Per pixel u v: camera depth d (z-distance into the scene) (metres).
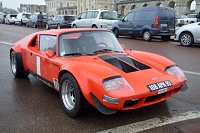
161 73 3.36
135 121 3.13
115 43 4.26
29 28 23.92
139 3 63.78
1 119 3.23
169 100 3.90
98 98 2.79
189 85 4.71
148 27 12.72
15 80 5.19
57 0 109.81
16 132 2.89
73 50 3.75
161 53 8.70
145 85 2.96
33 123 3.12
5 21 34.41
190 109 3.53
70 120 3.18
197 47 10.48
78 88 3.00
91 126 3.01
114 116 3.28
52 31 4.27
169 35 12.89
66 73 3.22
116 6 71.31
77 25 17.56
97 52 3.83
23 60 4.98
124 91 2.77
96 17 15.74
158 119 3.19
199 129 2.89
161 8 12.41
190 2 52.62
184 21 28.86
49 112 3.46
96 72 2.90
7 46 10.62
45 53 4.14
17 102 3.87
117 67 3.30
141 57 3.80
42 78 4.17
